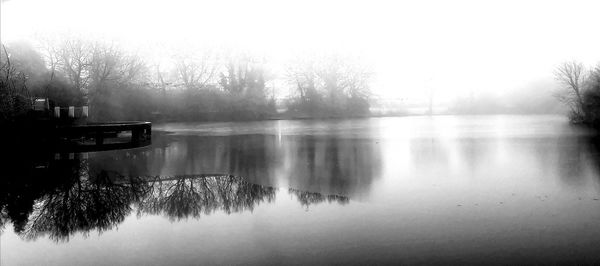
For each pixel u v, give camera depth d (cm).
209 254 618
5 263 600
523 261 579
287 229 723
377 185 1079
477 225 732
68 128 1852
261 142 2216
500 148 1769
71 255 627
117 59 3903
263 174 1262
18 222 788
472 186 1049
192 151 1830
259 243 657
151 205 900
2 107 1652
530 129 2680
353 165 1410
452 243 648
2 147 1650
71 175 1231
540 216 782
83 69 3772
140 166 1408
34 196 982
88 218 808
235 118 4644
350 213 815
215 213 830
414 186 1057
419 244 644
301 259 594
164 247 648
